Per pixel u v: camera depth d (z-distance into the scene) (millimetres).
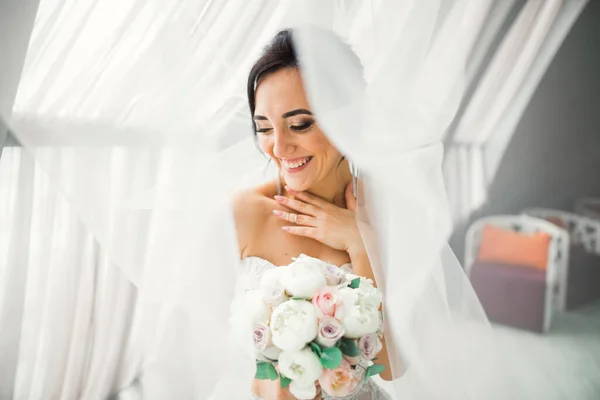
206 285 722
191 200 711
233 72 742
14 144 773
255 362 719
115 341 1491
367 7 750
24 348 1392
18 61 696
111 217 706
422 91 747
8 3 696
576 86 3410
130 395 1448
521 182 3326
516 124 3152
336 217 1012
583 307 3086
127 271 714
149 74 709
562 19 2631
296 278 738
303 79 737
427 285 821
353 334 725
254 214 1024
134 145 707
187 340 740
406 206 767
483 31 1209
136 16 713
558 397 1819
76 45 708
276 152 888
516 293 2721
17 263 1310
